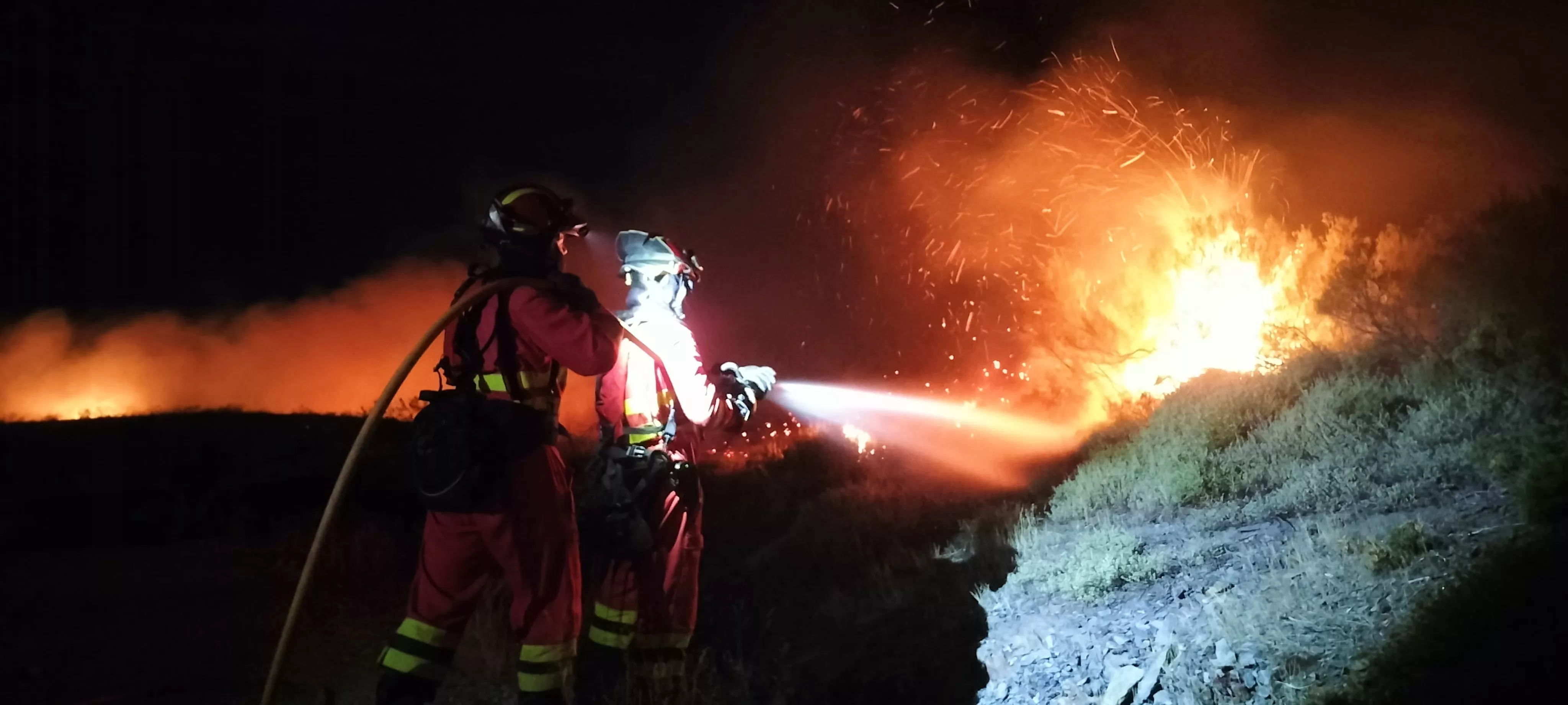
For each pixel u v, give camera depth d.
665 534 4.87
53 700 6.22
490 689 6.18
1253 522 6.20
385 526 10.23
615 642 4.87
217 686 6.43
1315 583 5.08
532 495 4.23
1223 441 7.53
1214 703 4.51
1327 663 4.46
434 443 4.14
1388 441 6.47
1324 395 7.26
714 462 12.93
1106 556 6.17
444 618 4.28
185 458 14.03
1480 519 5.20
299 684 6.43
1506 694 3.86
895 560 7.55
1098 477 7.70
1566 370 6.00
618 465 4.79
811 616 7.04
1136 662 5.05
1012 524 7.47
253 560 9.47
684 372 4.84
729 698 5.80
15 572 9.23
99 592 8.53
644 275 4.94
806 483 10.57
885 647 6.20
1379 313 7.83
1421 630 4.31
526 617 4.22
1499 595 4.28
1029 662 5.47
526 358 4.34
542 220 4.45
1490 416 6.18
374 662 6.82
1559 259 6.94
